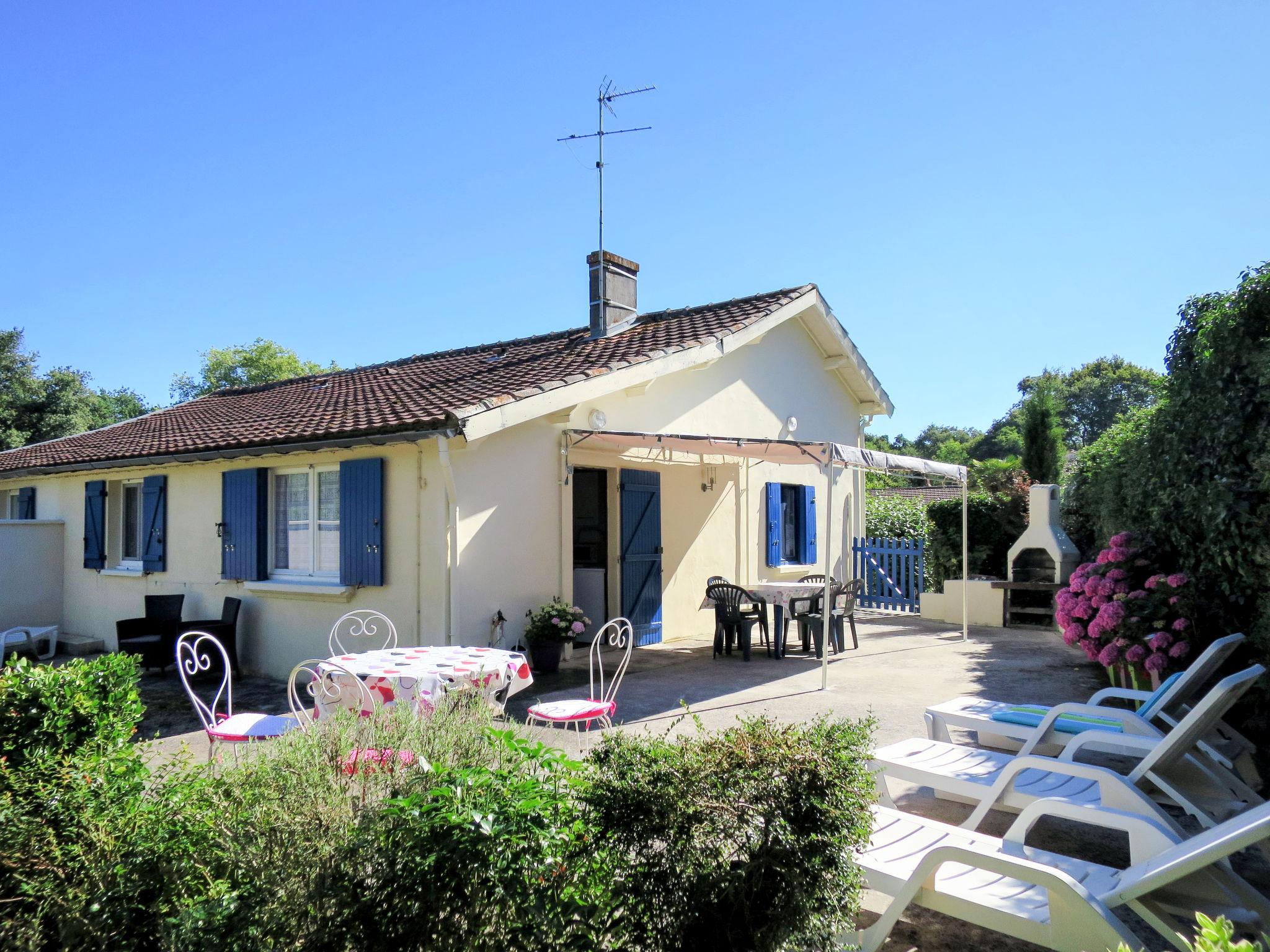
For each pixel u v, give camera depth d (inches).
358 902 88.2
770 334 513.3
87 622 486.3
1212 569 243.4
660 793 92.0
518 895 84.9
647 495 432.8
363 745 118.0
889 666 369.4
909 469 383.9
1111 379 1934.1
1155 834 118.0
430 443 318.7
